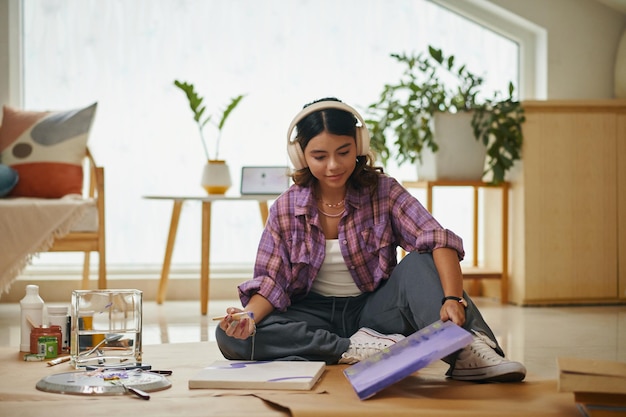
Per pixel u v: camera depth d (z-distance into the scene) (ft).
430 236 7.14
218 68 15.25
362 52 15.55
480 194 15.84
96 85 14.96
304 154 7.57
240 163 15.39
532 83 15.78
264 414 5.66
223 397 6.11
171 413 5.66
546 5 15.38
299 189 7.85
